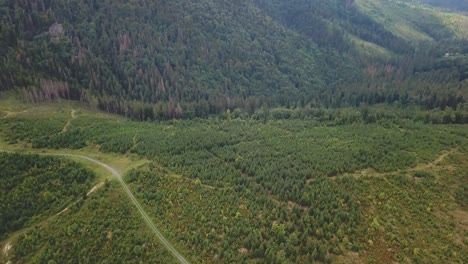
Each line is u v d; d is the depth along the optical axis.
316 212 103.50
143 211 113.50
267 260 91.19
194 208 111.44
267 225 102.50
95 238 105.81
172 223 107.44
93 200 117.38
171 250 99.25
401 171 127.00
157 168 136.50
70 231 107.88
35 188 125.69
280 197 113.81
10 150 151.25
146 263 96.94
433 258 91.75
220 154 149.88
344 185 117.44
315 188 115.56
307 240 95.06
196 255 96.81
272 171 130.00
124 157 150.38
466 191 116.44
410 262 90.44
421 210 107.94
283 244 93.94
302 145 156.88
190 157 146.88
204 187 122.50
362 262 90.00
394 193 113.88
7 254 106.94
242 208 110.62
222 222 104.94
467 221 105.38
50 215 118.12
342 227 98.94
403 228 100.38
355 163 133.50
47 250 104.56
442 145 146.25
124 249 101.38
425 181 120.75
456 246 96.00
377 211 105.94
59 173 132.50
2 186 125.50
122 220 110.25
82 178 131.25
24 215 118.25
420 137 155.50
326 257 89.69
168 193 119.25
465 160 133.88
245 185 123.00
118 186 125.75
